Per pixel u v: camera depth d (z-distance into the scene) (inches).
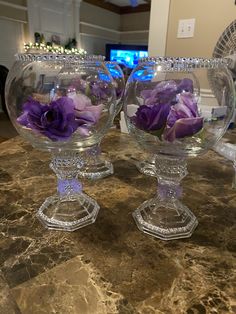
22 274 16.1
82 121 18.3
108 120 22.4
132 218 22.3
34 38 200.1
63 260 17.3
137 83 20.3
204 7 60.1
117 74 29.7
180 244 19.3
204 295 14.8
